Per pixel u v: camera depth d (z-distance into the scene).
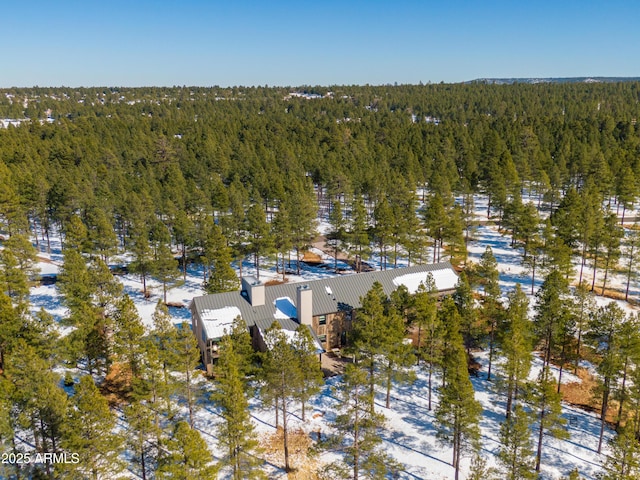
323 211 114.50
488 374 48.41
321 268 78.56
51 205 86.38
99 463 31.53
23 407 31.39
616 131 155.25
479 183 110.06
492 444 39.53
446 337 40.94
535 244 71.88
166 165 125.06
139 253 65.06
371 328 40.28
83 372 46.81
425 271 59.50
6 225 78.12
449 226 69.44
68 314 56.81
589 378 48.44
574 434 40.94
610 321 41.31
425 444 39.53
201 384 40.19
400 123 198.88
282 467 36.72
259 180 103.94
